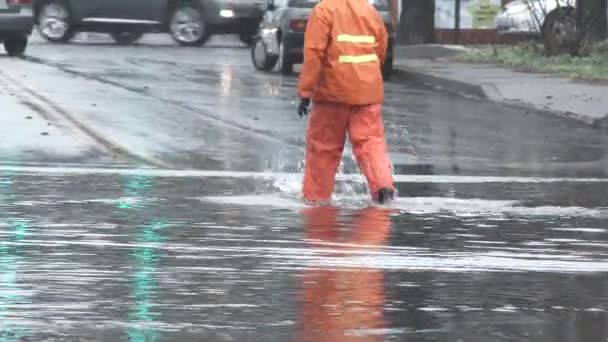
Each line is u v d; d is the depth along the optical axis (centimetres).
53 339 1500
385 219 2377
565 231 2281
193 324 1582
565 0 6650
